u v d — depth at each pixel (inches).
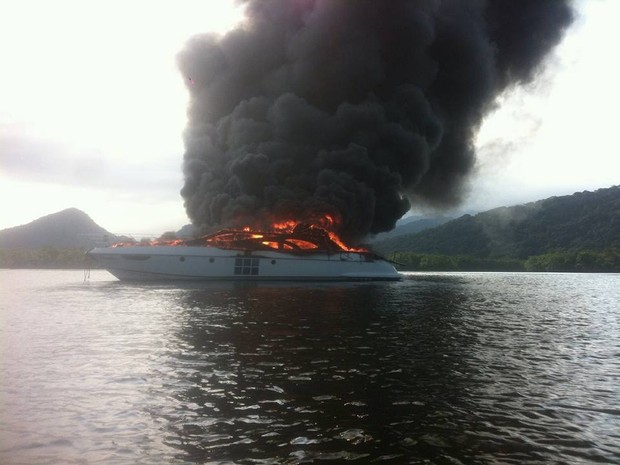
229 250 2057.1
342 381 437.7
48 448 288.4
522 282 3011.8
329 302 1211.2
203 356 537.3
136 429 318.3
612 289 2253.9
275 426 324.5
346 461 272.8
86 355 542.0
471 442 303.3
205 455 279.0
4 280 2664.9
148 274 2010.3
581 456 285.9
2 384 422.9
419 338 682.2
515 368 505.0
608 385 442.0
